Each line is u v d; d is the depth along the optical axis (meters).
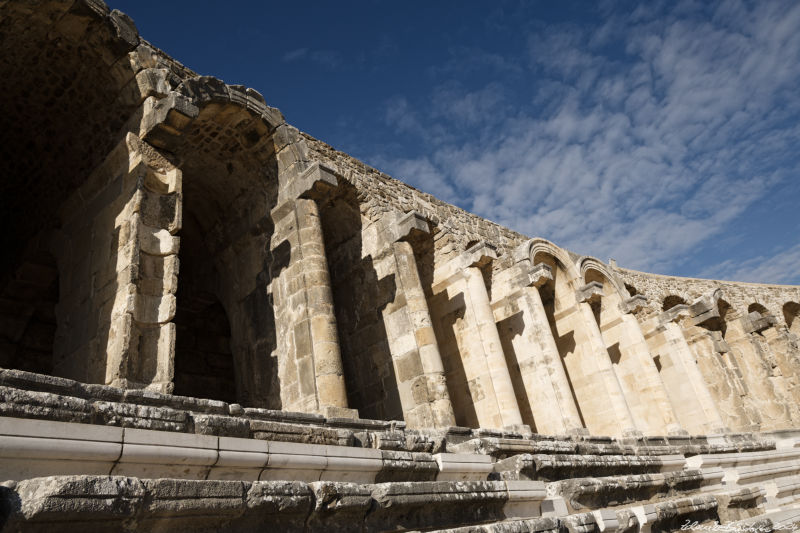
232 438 5.61
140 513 4.36
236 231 14.39
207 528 4.83
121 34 10.18
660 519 9.99
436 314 17.20
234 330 13.77
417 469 7.37
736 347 31.81
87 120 11.11
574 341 19.84
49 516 3.87
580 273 20.78
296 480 6.07
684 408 23.27
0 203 13.42
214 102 11.94
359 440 7.39
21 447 4.16
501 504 7.86
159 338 8.95
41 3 9.41
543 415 16.44
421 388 13.55
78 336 9.89
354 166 17.02
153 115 10.11
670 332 24.27
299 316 11.96
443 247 17.55
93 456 4.56
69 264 11.04
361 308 15.73
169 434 5.13
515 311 17.83
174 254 9.64
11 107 11.24
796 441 21.41
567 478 10.30
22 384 4.95
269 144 13.41
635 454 14.20
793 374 31.61
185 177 14.21
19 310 14.70
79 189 11.36
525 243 18.83
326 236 17.11
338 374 11.12
